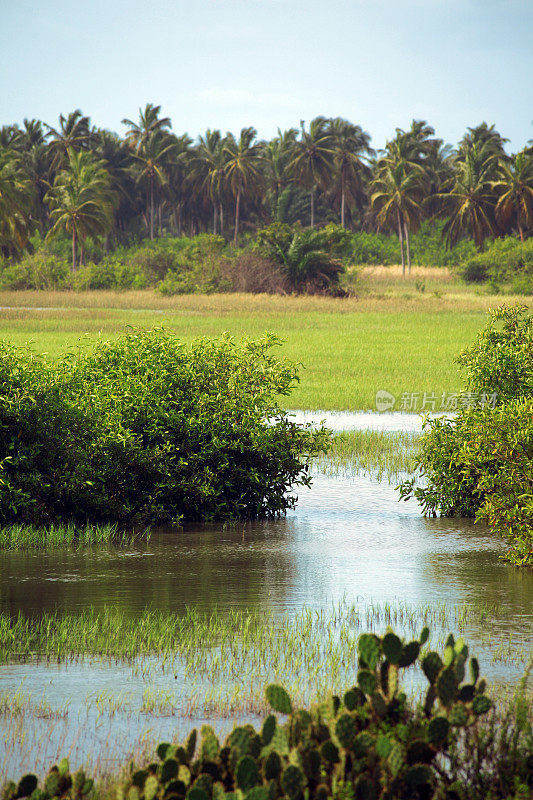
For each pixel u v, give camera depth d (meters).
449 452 45.03
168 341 49.00
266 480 45.19
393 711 13.81
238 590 31.00
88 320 160.00
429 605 28.97
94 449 43.12
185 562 35.44
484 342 51.78
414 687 21.25
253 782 12.45
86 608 28.66
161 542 39.50
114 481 43.84
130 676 22.36
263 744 13.33
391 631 14.03
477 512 38.91
